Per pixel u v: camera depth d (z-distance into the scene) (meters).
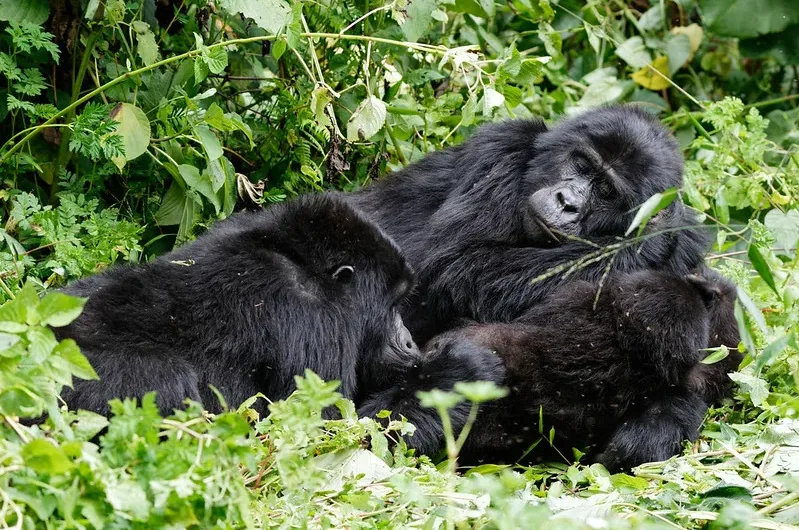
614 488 8.48
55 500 5.43
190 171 11.48
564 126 11.85
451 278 11.17
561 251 11.07
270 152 13.03
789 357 10.73
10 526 5.34
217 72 11.03
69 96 12.17
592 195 11.37
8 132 12.09
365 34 12.76
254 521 6.47
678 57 17.47
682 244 11.69
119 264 10.88
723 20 17.41
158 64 11.12
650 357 9.73
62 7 11.62
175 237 12.35
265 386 9.01
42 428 6.18
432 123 13.62
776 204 14.02
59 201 11.89
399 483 6.82
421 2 12.63
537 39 16.67
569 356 9.77
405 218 11.88
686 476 8.53
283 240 9.45
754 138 14.23
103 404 7.81
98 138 10.85
